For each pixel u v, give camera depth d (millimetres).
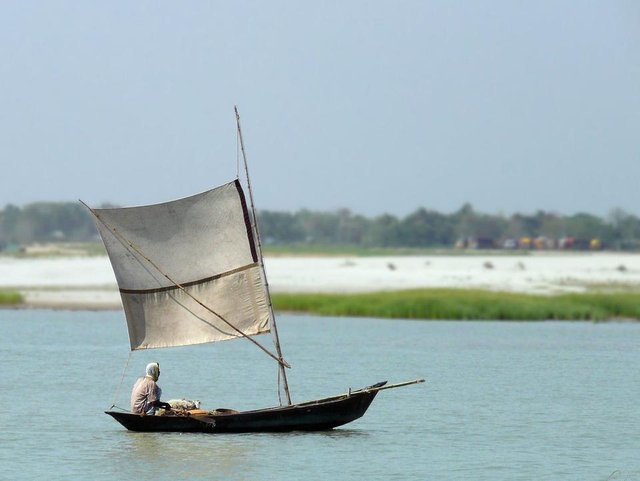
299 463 109812
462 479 104688
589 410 147625
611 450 119312
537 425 135000
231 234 124000
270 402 153500
